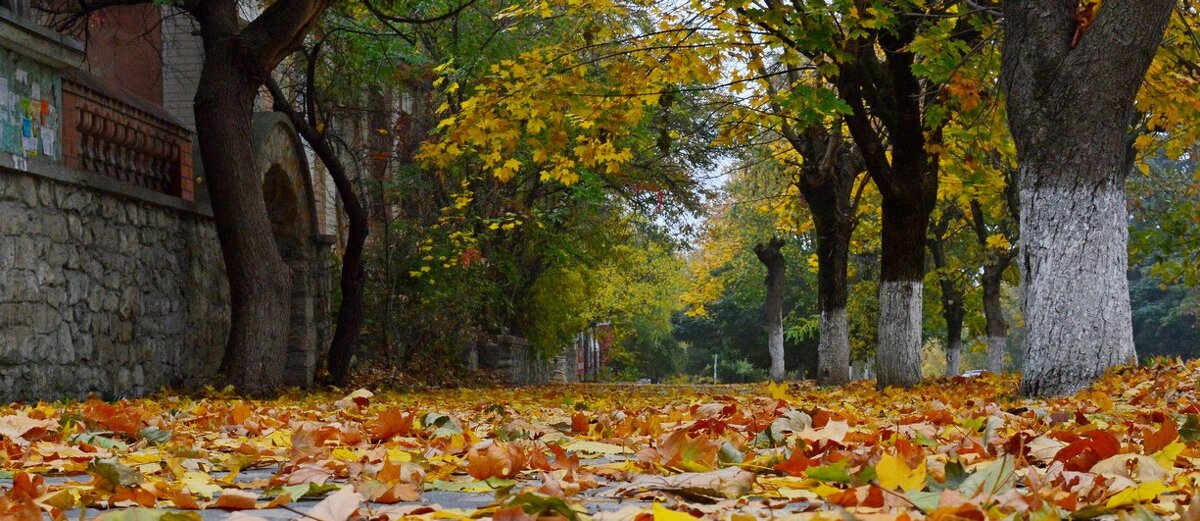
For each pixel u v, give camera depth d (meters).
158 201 12.90
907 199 15.71
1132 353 10.02
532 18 19.80
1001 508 2.72
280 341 12.48
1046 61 10.05
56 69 10.84
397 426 5.95
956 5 15.17
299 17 12.24
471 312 23.80
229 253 12.23
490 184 24.41
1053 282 10.06
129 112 12.35
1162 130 17.89
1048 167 10.10
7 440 5.21
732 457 4.41
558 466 4.38
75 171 10.98
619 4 14.76
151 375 12.83
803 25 12.33
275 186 16.16
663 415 7.62
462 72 17.06
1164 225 20.56
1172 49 14.72
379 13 15.11
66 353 10.90
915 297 16.02
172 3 12.90
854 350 40.44
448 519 2.88
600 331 50.88
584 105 13.69
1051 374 10.07
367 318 21.69
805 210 28.61
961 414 7.55
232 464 4.82
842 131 20.77
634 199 29.23
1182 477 3.62
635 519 2.55
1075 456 3.80
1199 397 7.96
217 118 12.09
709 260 48.22
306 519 3.17
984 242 28.94
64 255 10.91
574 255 27.42
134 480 3.66
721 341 69.19
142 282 12.66
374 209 25.02
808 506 2.97
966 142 15.57
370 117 24.47
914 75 15.11
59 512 3.00
